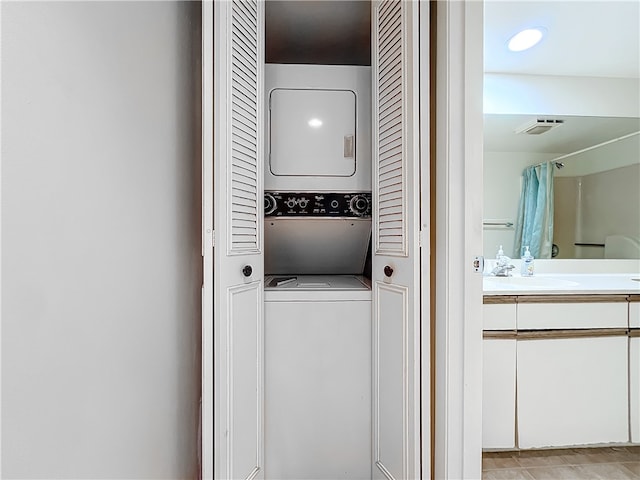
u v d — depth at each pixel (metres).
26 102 0.68
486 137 2.98
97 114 0.90
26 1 0.67
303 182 2.17
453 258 1.50
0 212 0.62
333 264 2.68
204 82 1.39
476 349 1.51
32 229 0.69
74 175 0.82
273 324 1.91
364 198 2.18
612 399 2.39
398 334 1.65
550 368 2.36
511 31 2.26
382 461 1.80
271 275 2.75
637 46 2.42
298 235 2.41
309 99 2.17
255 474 1.72
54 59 0.75
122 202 1.03
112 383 0.98
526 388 2.35
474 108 1.50
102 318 0.93
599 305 2.39
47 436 0.74
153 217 1.23
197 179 1.71
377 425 1.86
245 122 1.63
